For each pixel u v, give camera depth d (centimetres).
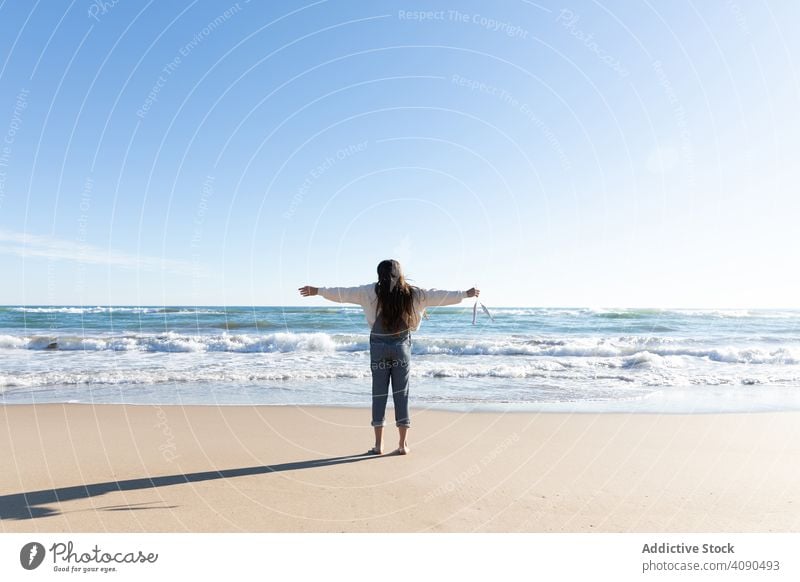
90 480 372
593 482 371
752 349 1285
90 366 1023
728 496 343
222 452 449
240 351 1388
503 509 325
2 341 1450
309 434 516
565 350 1313
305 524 305
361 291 438
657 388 809
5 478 375
